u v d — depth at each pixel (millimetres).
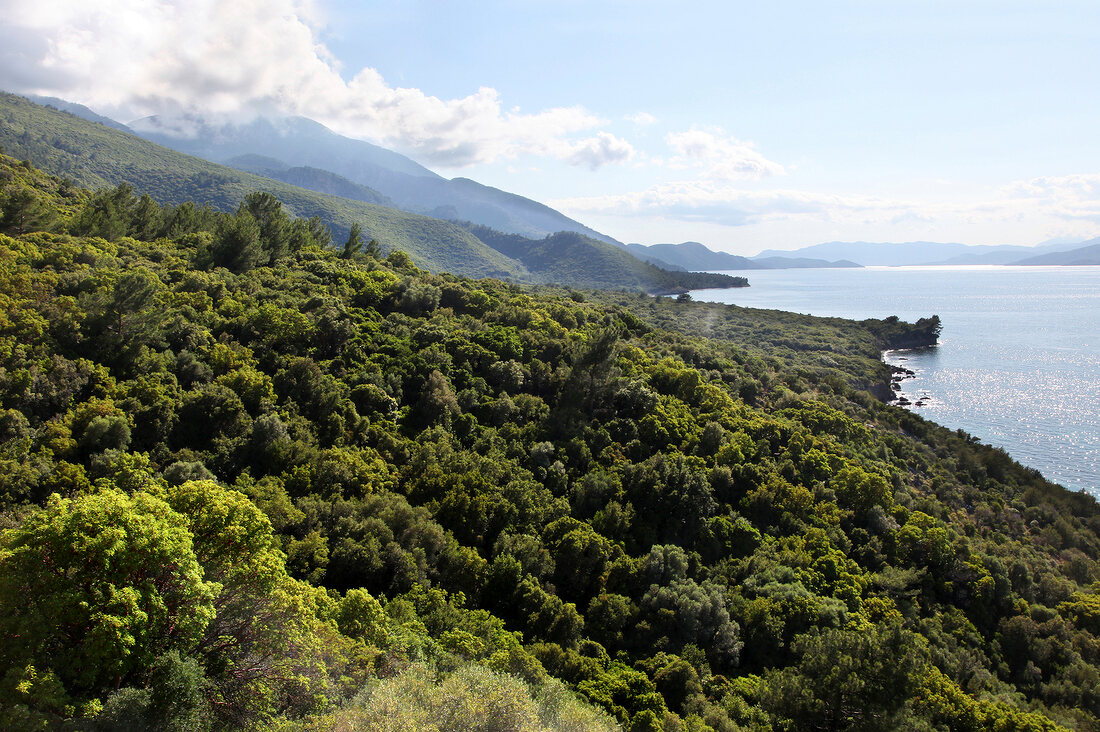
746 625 55469
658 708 42375
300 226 143000
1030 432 150500
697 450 82250
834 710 39688
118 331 63562
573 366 89750
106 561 20609
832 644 41656
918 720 39344
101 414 51875
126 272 73062
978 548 78375
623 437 82875
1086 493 111312
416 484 61562
